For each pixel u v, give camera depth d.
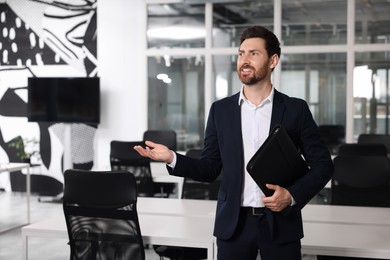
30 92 7.52
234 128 1.97
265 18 7.32
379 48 6.92
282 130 1.84
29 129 7.96
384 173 3.61
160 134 6.18
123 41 7.61
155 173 5.07
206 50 7.47
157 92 7.70
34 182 7.97
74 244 2.57
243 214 1.95
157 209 3.25
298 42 7.23
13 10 7.96
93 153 7.77
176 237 2.52
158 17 7.61
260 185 1.82
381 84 7.02
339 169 3.68
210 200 3.61
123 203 2.41
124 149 4.84
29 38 7.92
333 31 7.10
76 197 2.47
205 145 2.12
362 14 7.01
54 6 7.80
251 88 1.96
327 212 3.21
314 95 7.25
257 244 1.94
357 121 7.13
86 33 7.73
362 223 2.88
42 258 4.47
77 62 7.78
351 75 7.04
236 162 1.94
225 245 1.97
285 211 1.86
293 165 1.87
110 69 7.68
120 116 7.68
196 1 7.19
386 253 2.29
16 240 5.09
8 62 8.01
